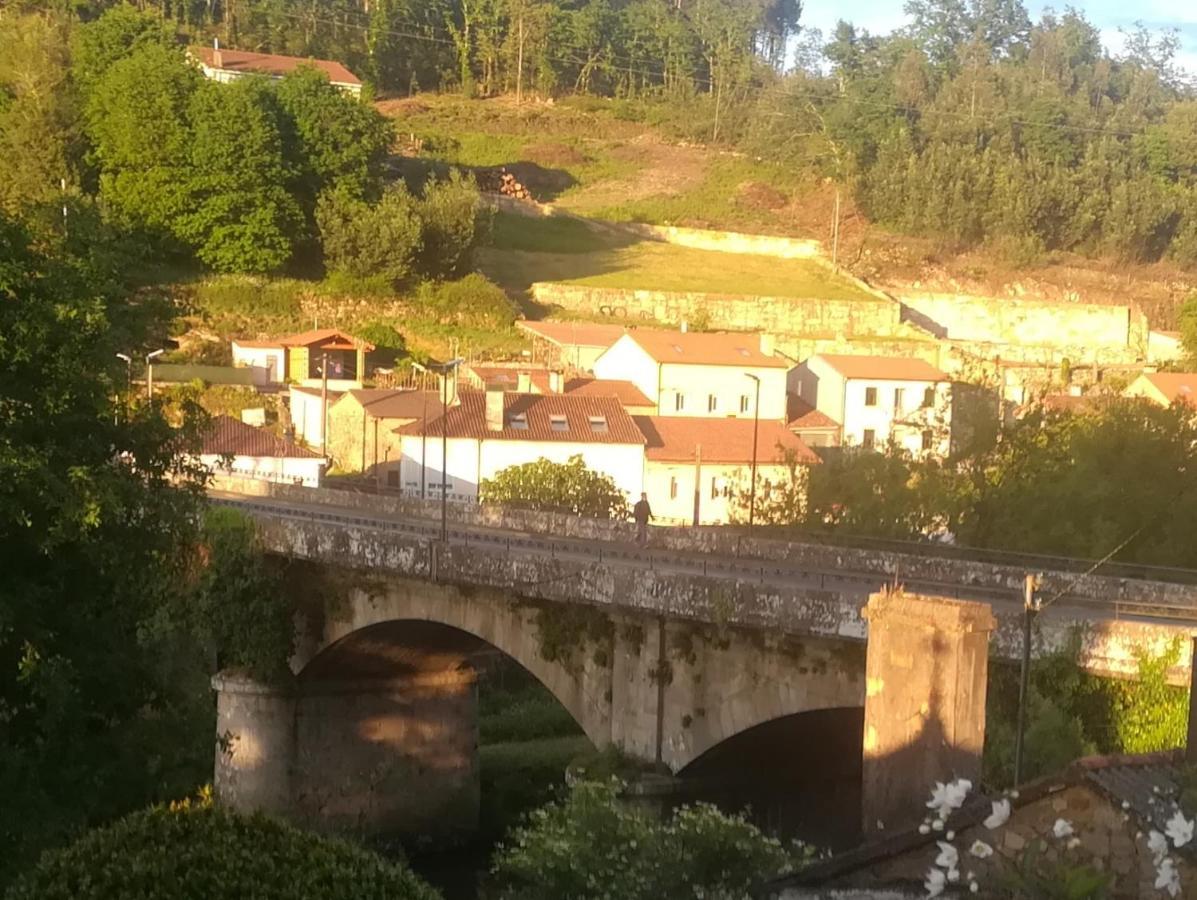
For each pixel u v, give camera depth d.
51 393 24.05
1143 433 44.72
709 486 71.88
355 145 98.94
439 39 171.12
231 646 40.72
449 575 35.19
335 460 72.75
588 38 177.88
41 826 23.19
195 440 27.36
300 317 88.75
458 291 94.12
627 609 30.66
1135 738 23.11
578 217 128.50
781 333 104.31
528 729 51.81
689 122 162.00
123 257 26.50
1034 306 119.81
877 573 36.56
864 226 136.75
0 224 24.36
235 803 40.44
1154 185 140.75
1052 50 184.88
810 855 21.88
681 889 20.80
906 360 89.56
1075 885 12.68
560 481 59.06
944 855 13.30
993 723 23.02
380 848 42.78
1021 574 33.81
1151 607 29.16
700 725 30.22
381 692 43.28
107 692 25.97
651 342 81.62
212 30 151.00
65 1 127.31
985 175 136.12
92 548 24.66
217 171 91.06
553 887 21.70
